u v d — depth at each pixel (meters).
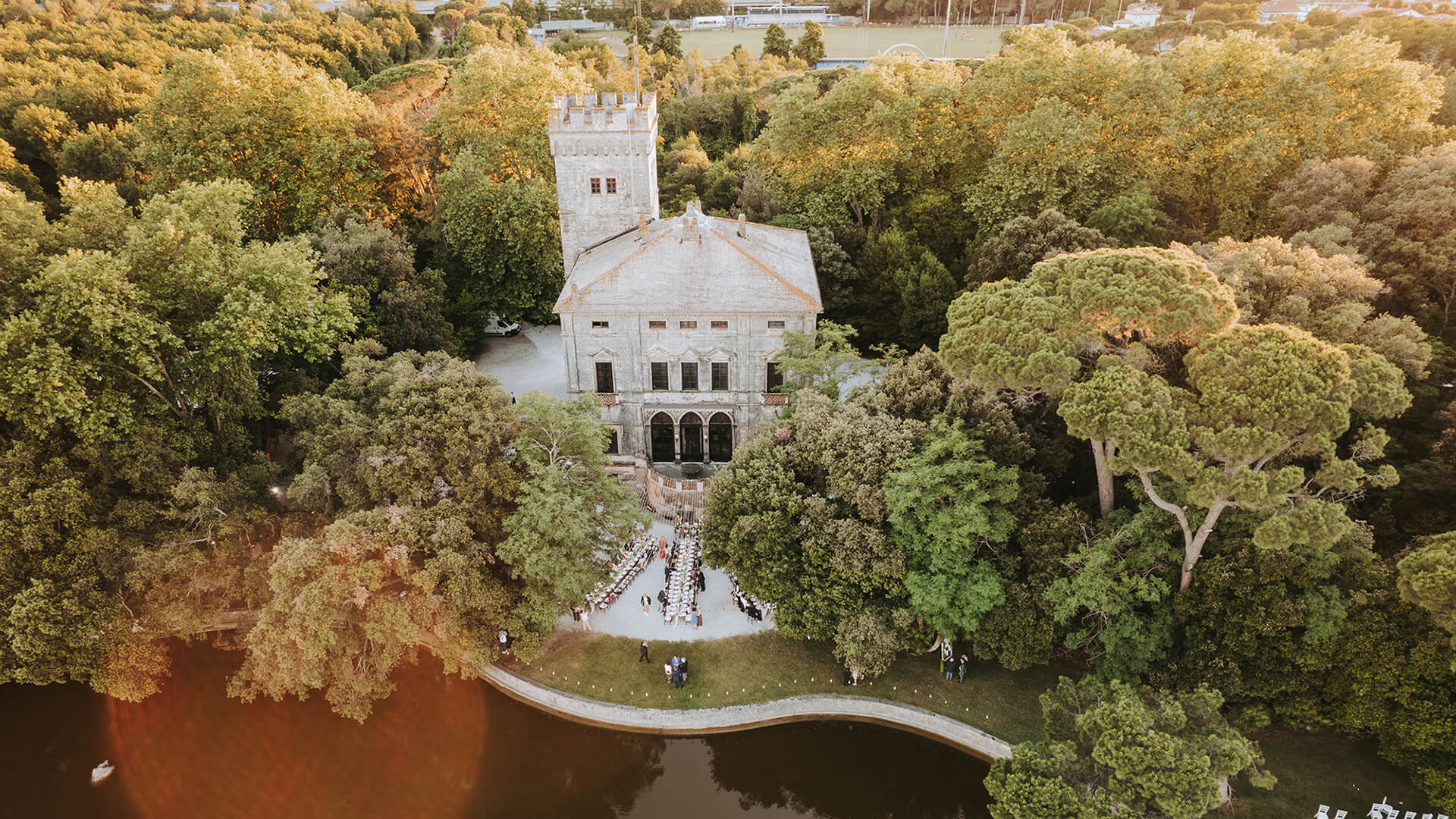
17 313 52.78
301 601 46.28
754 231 75.62
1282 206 70.50
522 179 93.44
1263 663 45.81
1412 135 73.75
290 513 57.09
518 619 53.31
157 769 52.81
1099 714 39.47
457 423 54.41
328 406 58.16
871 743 54.41
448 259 91.06
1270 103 73.38
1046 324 46.06
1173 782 36.50
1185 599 47.69
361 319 76.81
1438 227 61.19
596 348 69.25
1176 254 48.59
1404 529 51.06
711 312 66.62
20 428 54.66
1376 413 43.00
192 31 185.38
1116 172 77.56
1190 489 41.22
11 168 108.00
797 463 56.34
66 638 49.88
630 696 54.94
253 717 56.50
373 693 53.53
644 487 70.94
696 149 121.12
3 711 56.81
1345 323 50.91
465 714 56.69
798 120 89.44
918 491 48.72
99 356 55.03
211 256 57.88
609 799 52.66
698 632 59.59
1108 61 80.94
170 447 56.22
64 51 161.50
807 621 53.00
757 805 53.19
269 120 87.69
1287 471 39.09
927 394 57.00
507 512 56.44
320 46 174.62
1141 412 41.44
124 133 119.94
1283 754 48.75
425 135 102.38
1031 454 52.81
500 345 93.38
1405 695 41.88
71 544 51.16
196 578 51.44
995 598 49.94
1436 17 127.81
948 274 78.44
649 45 180.50
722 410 71.69
